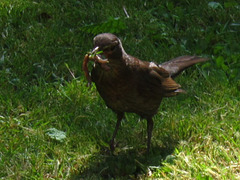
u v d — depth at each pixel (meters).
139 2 8.71
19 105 6.45
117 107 5.44
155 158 5.59
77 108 6.44
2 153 5.64
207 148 5.75
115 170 5.45
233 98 6.68
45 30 7.88
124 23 7.88
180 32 8.05
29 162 5.49
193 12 8.56
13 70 7.06
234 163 5.47
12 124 6.11
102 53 4.92
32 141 5.81
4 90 6.64
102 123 6.23
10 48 7.44
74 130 6.05
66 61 7.33
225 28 8.16
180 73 6.65
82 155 5.69
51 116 6.30
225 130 6.06
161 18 8.48
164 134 6.06
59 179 5.33
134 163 5.54
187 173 5.27
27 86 6.82
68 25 8.15
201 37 7.98
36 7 8.33
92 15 8.30
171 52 7.58
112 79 5.09
